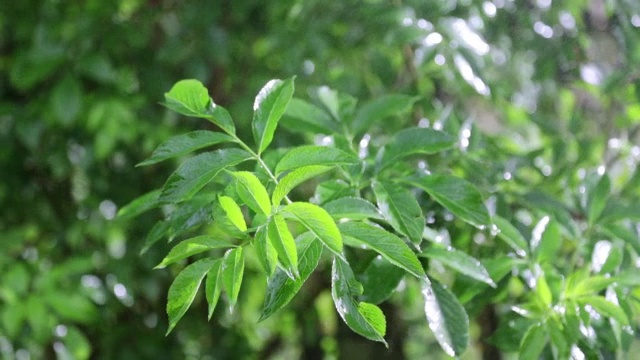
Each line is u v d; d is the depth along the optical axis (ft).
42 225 7.51
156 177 7.38
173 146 3.04
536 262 3.57
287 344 8.29
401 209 3.14
